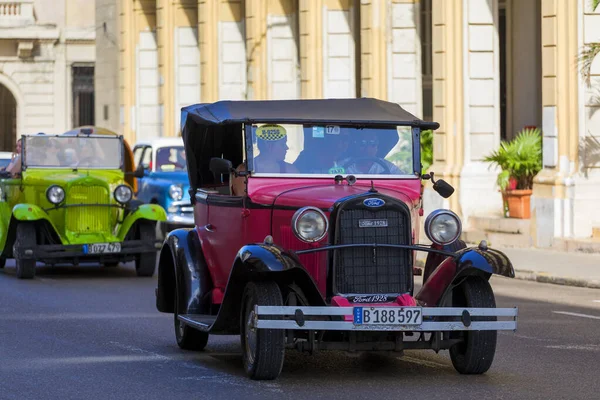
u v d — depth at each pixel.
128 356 14.18
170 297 15.18
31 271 23.47
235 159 15.11
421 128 13.84
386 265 12.28
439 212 12.54
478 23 31.81
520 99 34.50
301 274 11.85
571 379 12.47
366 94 36.72
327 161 13.47
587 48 27.44
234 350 14.73
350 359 13.92
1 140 76.81
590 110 27.67
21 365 13.53
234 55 47.59
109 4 59.38
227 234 13.57
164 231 30.98
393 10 36.56
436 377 12.59
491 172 31.84
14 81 74.19
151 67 54.91
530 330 16.31
